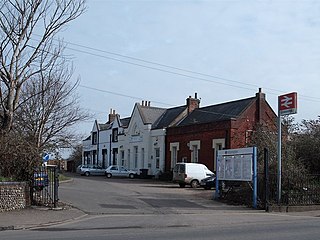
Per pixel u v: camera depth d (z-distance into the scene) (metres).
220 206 23.45
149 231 14.38
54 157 29.88
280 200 22.88
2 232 14.05
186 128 46.53
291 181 23.92
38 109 35.53
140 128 54.62
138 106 55.78
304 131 30.91
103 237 12.62
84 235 13.12
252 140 31.77
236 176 24.34
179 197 27.50
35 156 20.86
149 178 51.44
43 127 29.27
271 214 20.84
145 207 22.08
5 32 21.31
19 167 20.61
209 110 47.78
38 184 20.89
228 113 44.00
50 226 15.60
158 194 29.08
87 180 43.88
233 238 12.66
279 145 23.09
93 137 70.06
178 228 15.38
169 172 46.75
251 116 42.19
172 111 53.88
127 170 53.47
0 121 22.00
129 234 13.45
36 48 22.69
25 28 21.73
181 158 46.88
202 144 43.88
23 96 33.16
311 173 27.30
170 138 49.19
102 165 64.94
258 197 23.44
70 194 26.48
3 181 19.05
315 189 23.89
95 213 19.61
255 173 23.02
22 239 12.11
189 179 36.75
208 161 42.81
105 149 65.19
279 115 23.50
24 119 30.41
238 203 24.58
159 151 50.66
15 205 19.20
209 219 18.22
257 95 43.00
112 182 42.03
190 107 51.41
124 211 20.47
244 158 23.88
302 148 28.92
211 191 32.72
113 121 63.81
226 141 40.72
